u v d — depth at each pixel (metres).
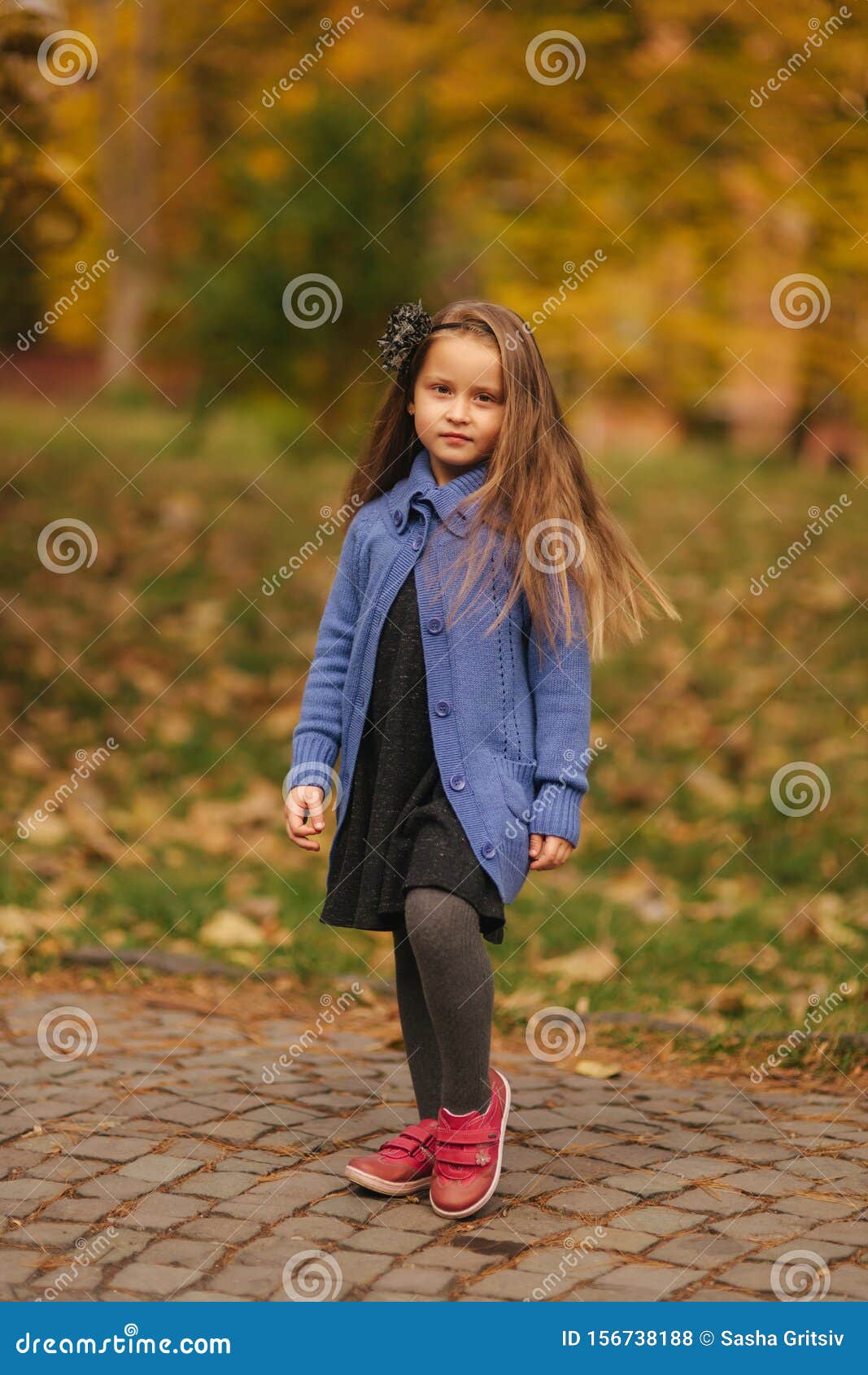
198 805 8.91
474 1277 3.51
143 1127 4.49
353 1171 3.97
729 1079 5.22
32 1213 3.83
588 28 14.20
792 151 13.54
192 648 11.15
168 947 6.67
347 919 4.05
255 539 13.14
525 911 7.40
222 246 16.50
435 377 4.07
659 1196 4.03
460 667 3.94
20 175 10.49
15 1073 4.96
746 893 7.79
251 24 17.30
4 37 9.53
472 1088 3.88
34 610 11.39
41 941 6.53
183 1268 3.53
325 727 4.19
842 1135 4.57
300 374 15.36
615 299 16.02
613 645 4.70
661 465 17.56
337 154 15.17
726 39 13.59
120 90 17.97
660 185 14.98
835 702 10.33
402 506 4.11
